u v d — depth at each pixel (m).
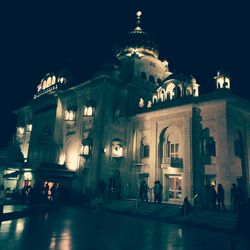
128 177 32.91
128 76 38.06
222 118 25.73
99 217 19.39
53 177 32.28
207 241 11.90
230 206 23.19
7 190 37.16
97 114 33.31
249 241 7.15
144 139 32.94
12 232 11.97
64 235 11.74
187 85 30.72
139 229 14.57
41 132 42.50
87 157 32.44
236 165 26.27
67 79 40.75
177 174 28.80
